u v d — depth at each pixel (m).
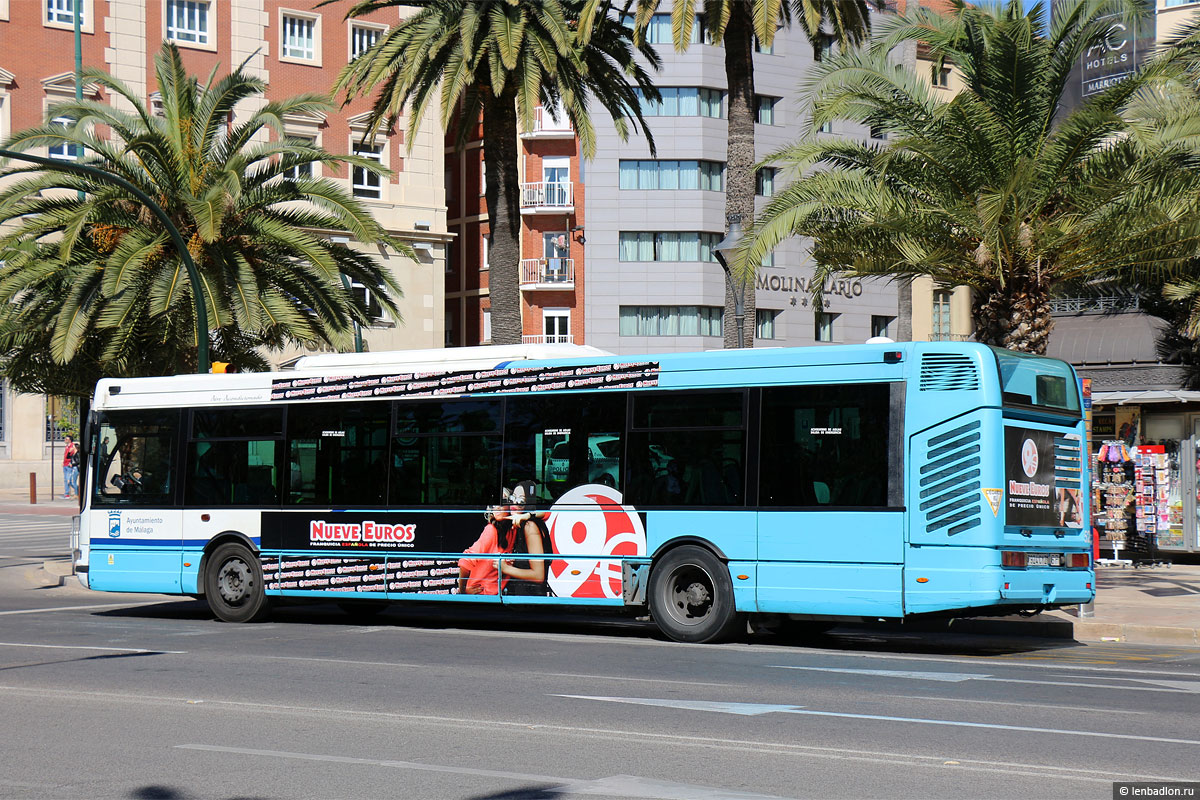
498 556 16.42
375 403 17.58
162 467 19.09
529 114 25.66
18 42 45.78
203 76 48.44
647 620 19.09
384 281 27.67
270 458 18.28
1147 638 15.52
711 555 15.09
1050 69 18.94
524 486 16.36
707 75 63.81
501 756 8.03
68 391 27.41
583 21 24.73
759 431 14.97
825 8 25.62
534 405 16.45
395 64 27.36
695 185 63.81
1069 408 15.13
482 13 25.89
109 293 22.80
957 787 7.11
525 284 64.31
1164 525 24.56
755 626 16.78
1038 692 10.78
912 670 12.40
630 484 15.66
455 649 14.42
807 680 11.60
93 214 24.19
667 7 63.78
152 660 13.30
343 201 25.70
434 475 17.00
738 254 19.45
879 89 19.66
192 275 23.00
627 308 64.06
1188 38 19.58
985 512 13.75
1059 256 18.92
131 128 26.56
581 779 7.34
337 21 51.34
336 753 8.18
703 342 63.84
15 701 10.48
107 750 8.37
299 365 18.39
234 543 18.34
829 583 14.41
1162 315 37.16
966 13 18.94
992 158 18.61
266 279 25.64
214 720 9.48
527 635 16.36
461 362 17.12
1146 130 17.88
